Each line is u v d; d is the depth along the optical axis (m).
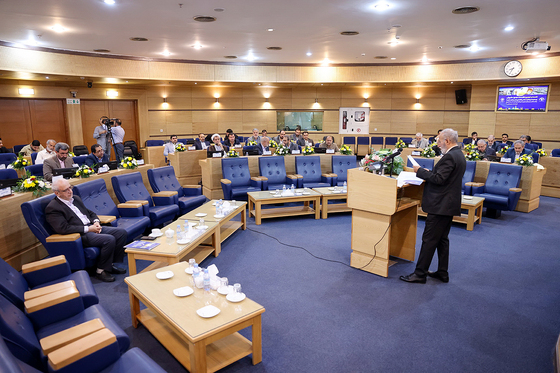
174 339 2.63
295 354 2.60
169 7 5.44
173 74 10.39
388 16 6.00
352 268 4.11
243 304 2.49
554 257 4.49
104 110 11.87
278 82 11.43
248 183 7.05
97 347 1.88
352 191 3.97
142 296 2.62
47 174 5.67
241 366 2.47
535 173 6.69
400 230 4.39
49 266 2.87
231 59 10.52
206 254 4.35
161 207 5.35
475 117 12.09
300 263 4.25
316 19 6.17
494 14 5.87
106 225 4.26
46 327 2.28
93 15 5.77
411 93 13.29
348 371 2.43
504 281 3.81
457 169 3.41
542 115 10.98
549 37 7.54
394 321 3.03
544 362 2.52
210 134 12.92
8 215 3.84
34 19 5.95
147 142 11.20
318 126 13.78
